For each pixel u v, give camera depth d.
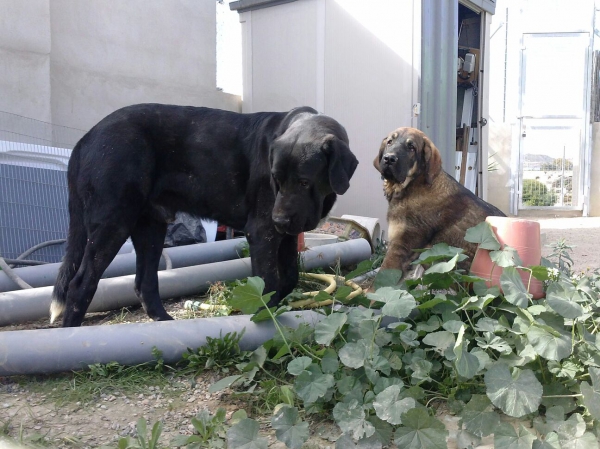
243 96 3.95
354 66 3.40
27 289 1.85
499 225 1.49
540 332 1.21
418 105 3.20
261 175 1.56
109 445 1.10
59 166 2.69
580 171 6.93
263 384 1.30
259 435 1.13
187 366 1.42
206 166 1.63
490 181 7.19
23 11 2.87
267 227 1.55
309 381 1.17
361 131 3.40
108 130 1.57
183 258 2.34
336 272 2.25
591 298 1.43
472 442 1.08
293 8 3.62
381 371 1.21
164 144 1.63
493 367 1.15
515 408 1.09
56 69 3.21
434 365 1.29
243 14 3.86
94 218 1.54
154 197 1.66
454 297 1.47
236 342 1.42
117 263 2.19
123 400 1.29
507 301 1.37
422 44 3.18
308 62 3.60
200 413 1.15
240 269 2.14
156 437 1.02
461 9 4.27
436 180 1.83
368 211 3.38
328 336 1.27
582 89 6.82
